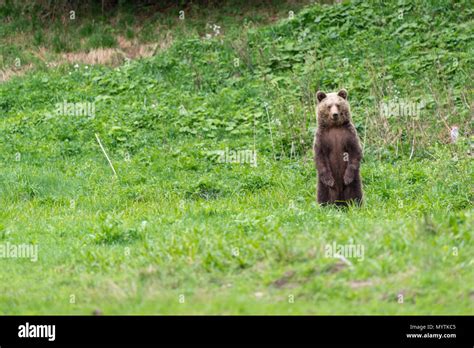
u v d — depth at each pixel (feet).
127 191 52.60
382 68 70.18
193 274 30.71
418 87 67.87
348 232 33.42
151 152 61.57
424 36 76.59
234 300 28.12
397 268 29.66
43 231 41.81
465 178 48.47
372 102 65.36
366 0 84.33
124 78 78.23
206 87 75.92
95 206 49.52
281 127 63.10
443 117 61.67
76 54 87.97
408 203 46.68
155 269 31.40
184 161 59.26
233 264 31.30
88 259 34.99
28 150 62.44
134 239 38.50
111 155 62.44
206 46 82.99
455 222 33.45
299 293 28.66
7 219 45.39
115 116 69.10
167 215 43.62
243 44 80.64
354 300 27.91
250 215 40.60
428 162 56.18
